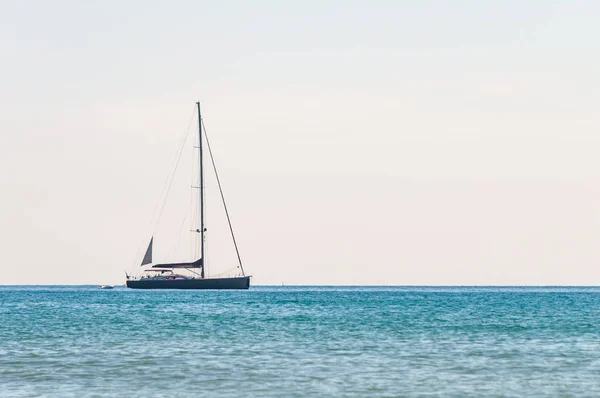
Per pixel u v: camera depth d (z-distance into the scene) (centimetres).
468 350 13225
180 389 9444
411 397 8988
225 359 12006
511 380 10094
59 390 9375
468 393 9225
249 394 9138
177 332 16662
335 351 13075
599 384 9825
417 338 15338
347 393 9200
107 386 9638
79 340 14850
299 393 9200
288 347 13662
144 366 11225
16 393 9181
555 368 11119
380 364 11469
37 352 12875
